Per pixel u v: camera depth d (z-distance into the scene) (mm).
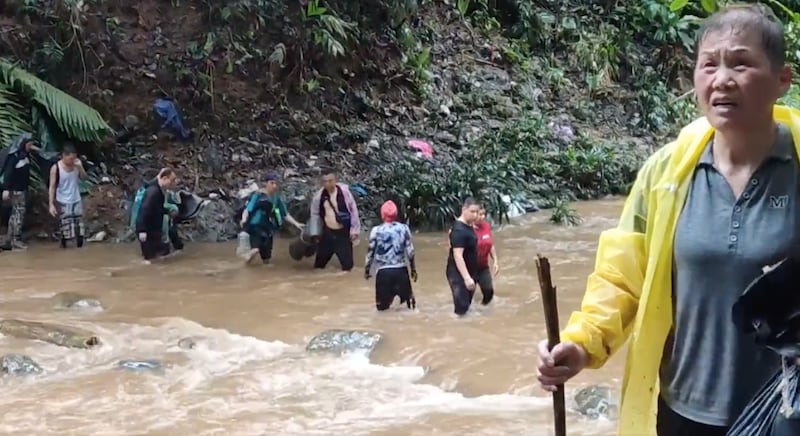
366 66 18078
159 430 6164
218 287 10469
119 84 15656
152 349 8078
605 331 2436
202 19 16812
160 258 12391
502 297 9695
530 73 20422
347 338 7961
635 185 2531
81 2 15305
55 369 7531
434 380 7164
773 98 2266
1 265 11844
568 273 10922
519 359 7391
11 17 15344
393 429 6094
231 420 6324
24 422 6312
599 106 20531
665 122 20719
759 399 2188
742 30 2258
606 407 6242
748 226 2260
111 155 14992
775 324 2156
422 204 14664
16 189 13047
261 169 15484
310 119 16859
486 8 21266
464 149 17375
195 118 15914
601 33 21953
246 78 16688
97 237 13703
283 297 9906
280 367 7531
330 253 11555
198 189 14711
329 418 6344
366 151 16469
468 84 19312
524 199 16016
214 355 7891
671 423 2410
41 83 14250
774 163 2289
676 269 2387
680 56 22047
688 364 2367
